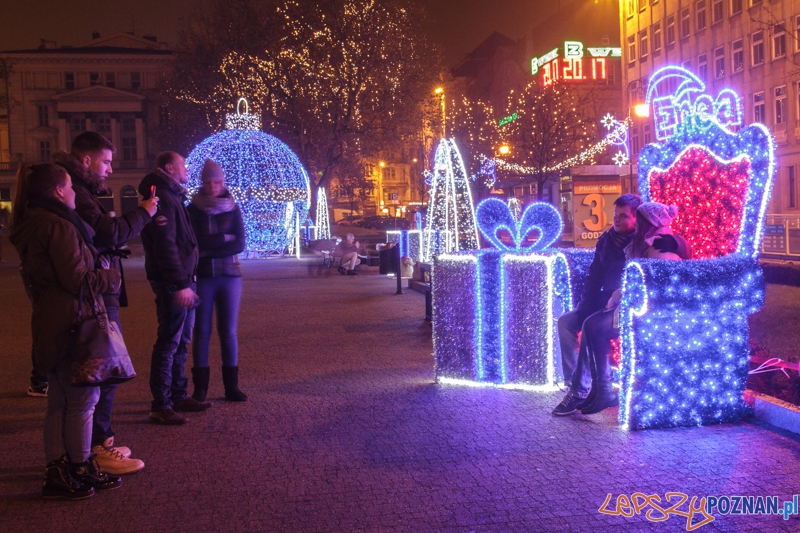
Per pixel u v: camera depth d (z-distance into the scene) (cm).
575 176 2477
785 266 1503
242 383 714
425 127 3344
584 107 4672
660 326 531
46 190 421
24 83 7981
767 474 437
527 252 668
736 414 548
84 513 399
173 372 608
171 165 566
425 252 2089
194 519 388
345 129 3203
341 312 1238
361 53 3072
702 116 714
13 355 880
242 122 2675
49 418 427
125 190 8069
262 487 433
